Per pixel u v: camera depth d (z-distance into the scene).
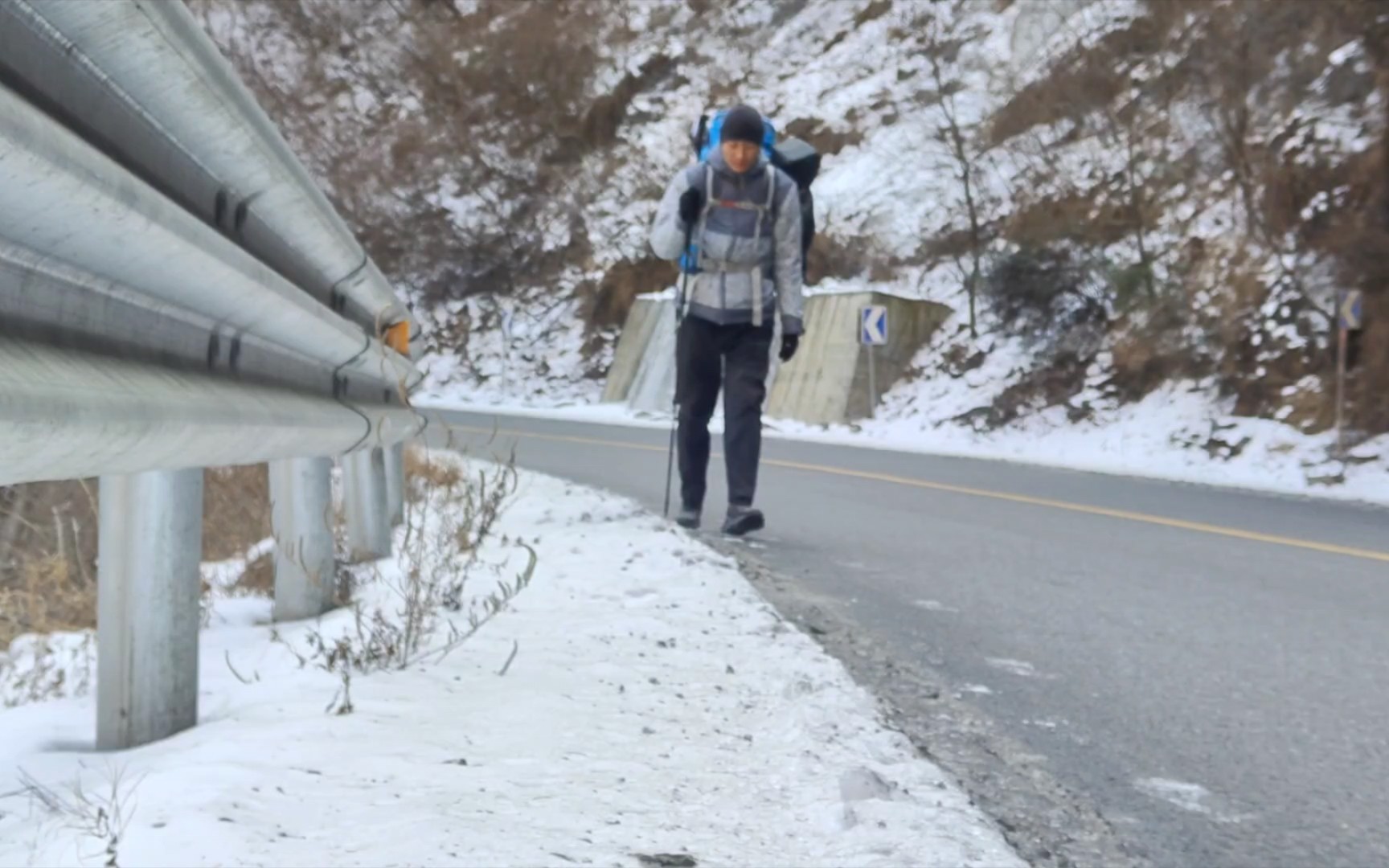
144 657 3.33
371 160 47.84
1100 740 4.39
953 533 9.78
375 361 5.68
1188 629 6.25
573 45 48.53
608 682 4.30
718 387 8.95
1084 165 28.25
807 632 5.83
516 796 3.08
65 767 3.09
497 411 34.34
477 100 48.34
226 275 3.25
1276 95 22.56
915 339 28.50
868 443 23.36
